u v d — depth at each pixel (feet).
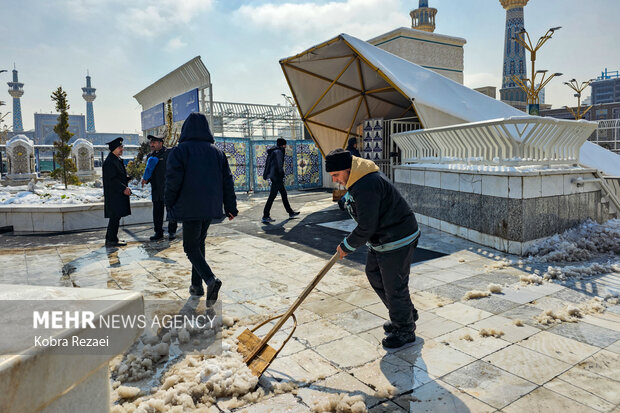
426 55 51.78
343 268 17.53
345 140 47.06
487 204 20.45
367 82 40.19
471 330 11.18
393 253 9.84
